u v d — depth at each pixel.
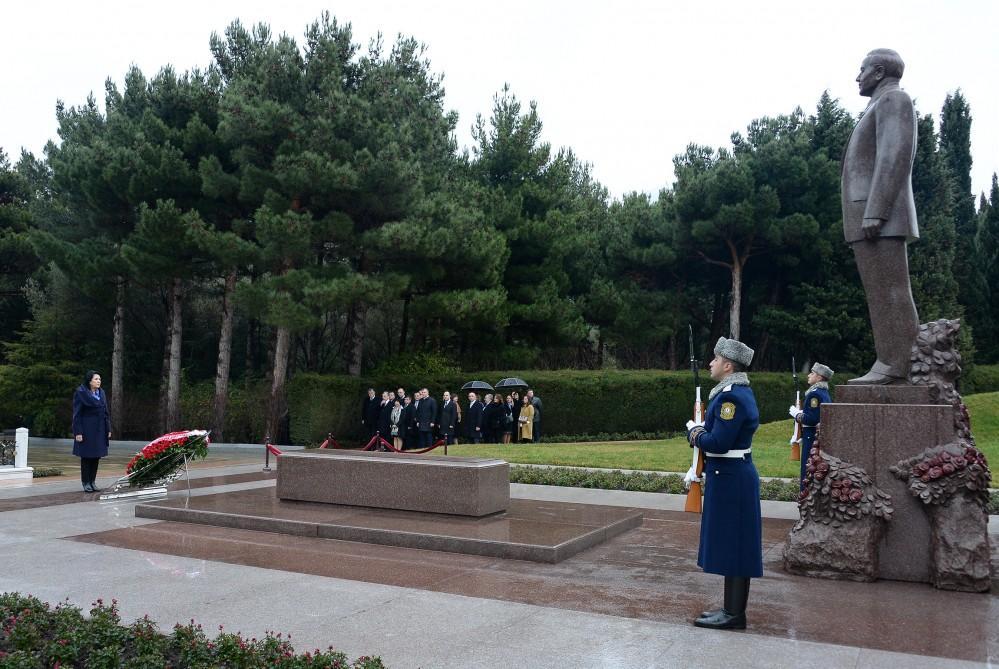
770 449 19.22
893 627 5.38
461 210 27.00
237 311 35.56
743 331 39.97
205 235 24.33
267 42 27.97
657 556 7.77
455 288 29.02
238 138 24.86
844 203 7.64
